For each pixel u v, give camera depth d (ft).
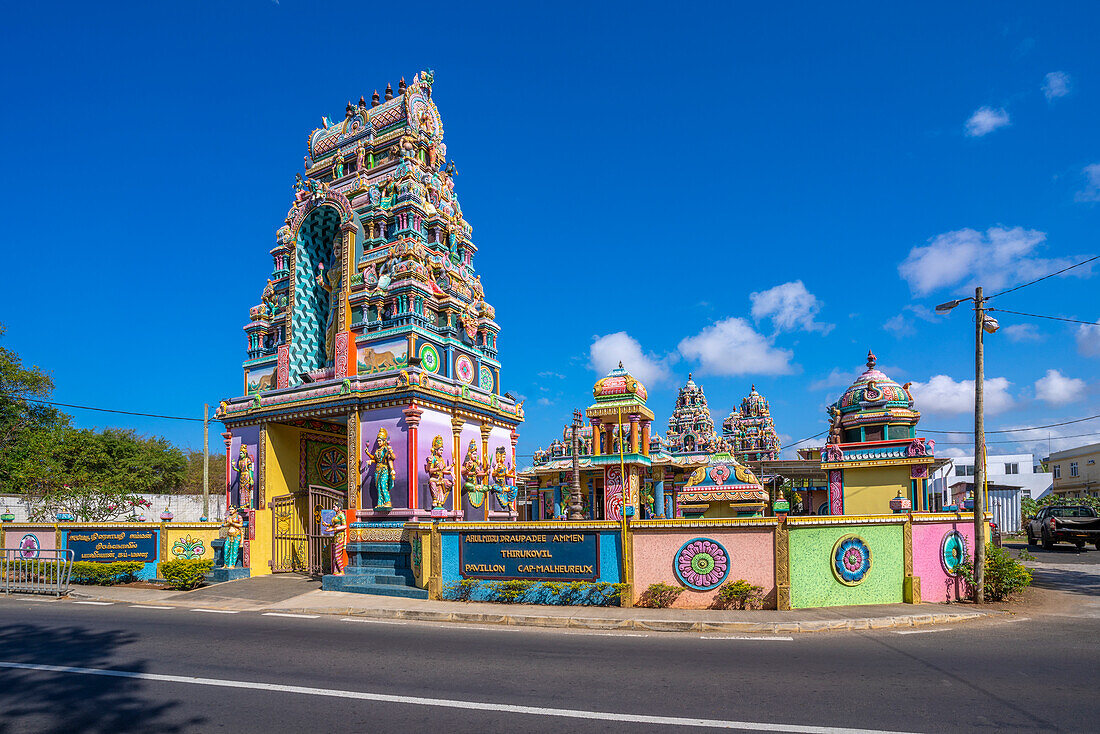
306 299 70.03
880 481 88.94
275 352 71.20
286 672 26.04
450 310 63.98
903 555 41.75
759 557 39.50
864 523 41.09
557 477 128.88
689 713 20.53
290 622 39.50
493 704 21.57
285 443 65.41
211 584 56.90
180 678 25.20
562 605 41.50
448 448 59.98
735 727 19.22
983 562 43.29
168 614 43.55
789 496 175.63
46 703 22.08
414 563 49.98
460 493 59.98
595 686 23.65
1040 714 20.45
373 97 74.64
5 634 35.45
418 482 55.52
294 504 64.49
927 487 87.97
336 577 51.83
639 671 25.81
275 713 20.83
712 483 90.38
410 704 21.61
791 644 31.19
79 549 64.08
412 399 55.88
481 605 42.52
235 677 25.30
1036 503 136.77
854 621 35.58
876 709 20.88
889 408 90.89
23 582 57.93
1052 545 93.04
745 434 214.69
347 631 35.86
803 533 39.83
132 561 61.82
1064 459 187.11
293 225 70.54
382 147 70.95
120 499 91.76
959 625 36.45
